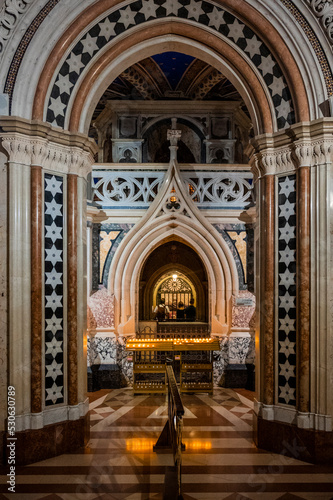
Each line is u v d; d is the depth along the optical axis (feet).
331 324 15.93
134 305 28.40
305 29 16.29
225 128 32.35
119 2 16.74
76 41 16.99
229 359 27.40
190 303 43.50
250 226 27.94
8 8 15.29
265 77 17.60
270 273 17.49
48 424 16.40
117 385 26.96
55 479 14.25
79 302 17.81
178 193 27.17
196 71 29.43
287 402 16.79
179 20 17.70
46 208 17.02
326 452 15.53
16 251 15.94
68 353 17.34
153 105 32.17
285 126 17.37
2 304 15.84
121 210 27.71
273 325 17.38
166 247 42.50
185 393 25.95
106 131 34.01
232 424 20.12
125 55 18.44
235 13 16.85
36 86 16.35
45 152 16.60
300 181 16.57
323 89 16.34
